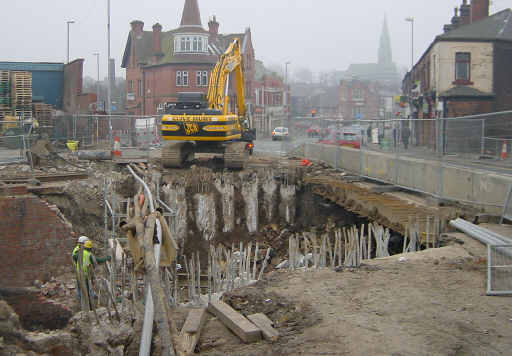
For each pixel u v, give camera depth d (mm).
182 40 61781
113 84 88000
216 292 10719
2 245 14086
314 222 21891
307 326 6605
